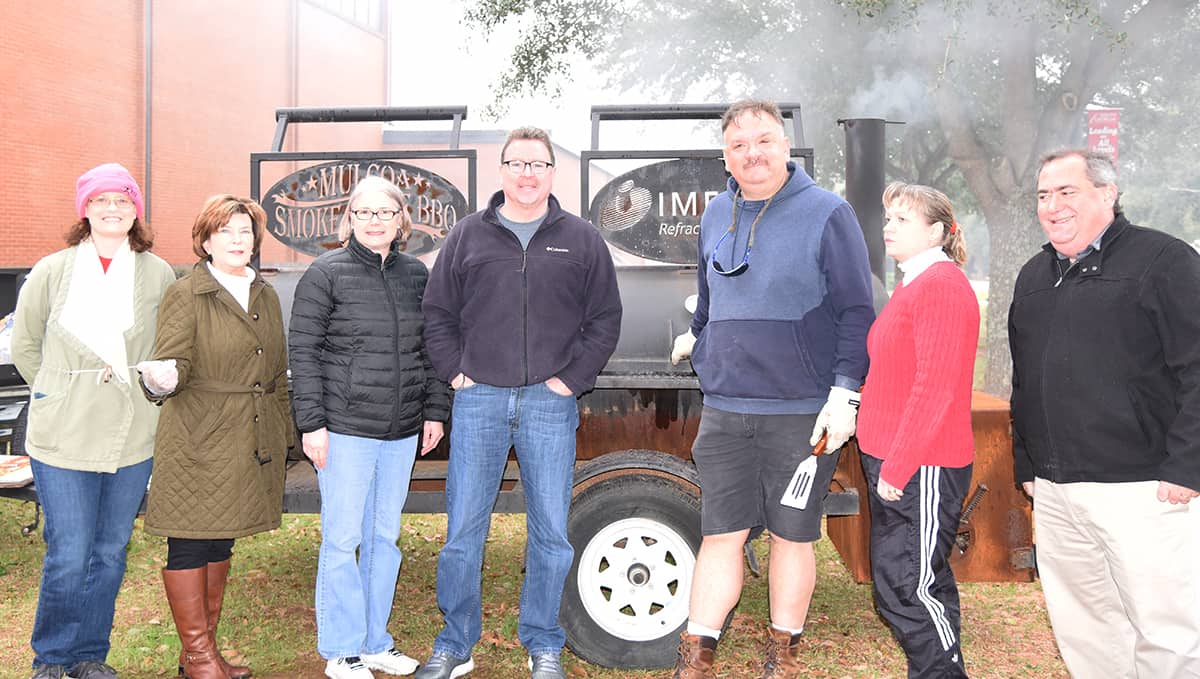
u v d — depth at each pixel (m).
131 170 17.64
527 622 3.31
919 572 2.75
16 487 3.84
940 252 2.80
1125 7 10.38
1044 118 10.78
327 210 4.31
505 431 3.20
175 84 18.62
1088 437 2.67
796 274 2.91
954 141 10.85
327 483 3.20
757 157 2.88
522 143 3.06
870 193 4.59
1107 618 2.92
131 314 3.12
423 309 3.25
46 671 3.17
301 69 23.11
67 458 3.02
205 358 3.04
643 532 3.45
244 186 21.00
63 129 16.00
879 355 2.83
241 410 3.08
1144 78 12.04
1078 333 2.68
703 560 3.16
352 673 3.26
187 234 19.12
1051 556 2.96
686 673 3.10
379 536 3.34
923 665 2.75
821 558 5.08
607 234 4.22
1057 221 2.68
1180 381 2.51
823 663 3.68
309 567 5.03
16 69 15.06
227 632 4.01
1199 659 2.62
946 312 2.67
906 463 2.65
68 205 16.12
